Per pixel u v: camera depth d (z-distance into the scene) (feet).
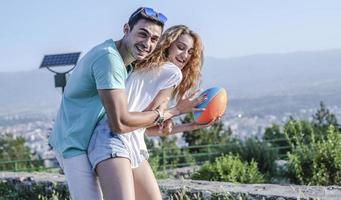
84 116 14.60
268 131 57.93
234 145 46.60
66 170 14.79
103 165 14.32
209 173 36.94
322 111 60.39
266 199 22.93
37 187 30.86
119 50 14.84
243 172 36.81
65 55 39.99
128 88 15.52
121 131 14.42
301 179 36.24
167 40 16.49
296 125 53.36
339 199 21.45
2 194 31.94
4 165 55.93
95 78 14.24
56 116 15.30
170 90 15.84
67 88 14.94
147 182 15.37
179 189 25.48
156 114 15.37
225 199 23.90
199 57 17.16
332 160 35.42
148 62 15.70
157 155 50.47
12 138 69.87
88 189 14.51
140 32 14.49
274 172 41.65
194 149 61.46
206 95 17.30
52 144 15.23
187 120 38.60
